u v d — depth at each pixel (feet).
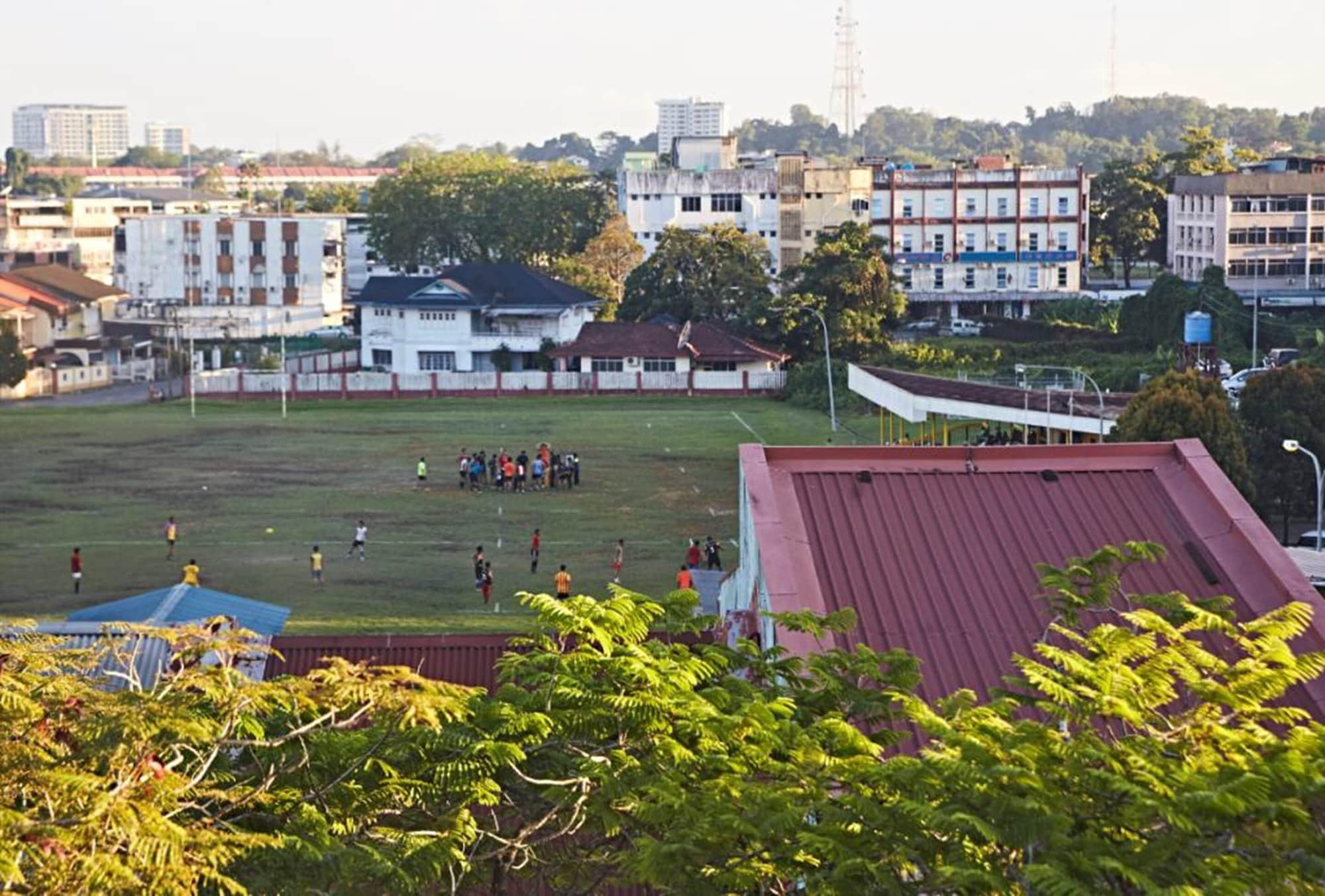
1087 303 647.97
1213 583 106.32
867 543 108.47
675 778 79.25
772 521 108.99
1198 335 343.67
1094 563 94.48
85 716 72.28
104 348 609.83
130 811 67.00
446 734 79.77
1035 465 114.73
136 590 252.42
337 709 77.71
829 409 476.95
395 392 513.04
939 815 70.08
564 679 82.89
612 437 422.00
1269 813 68.80
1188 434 253.24
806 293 537.24
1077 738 74.38
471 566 269.03
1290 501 278.26
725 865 76.23
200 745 78.13
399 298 573.74
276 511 318.86
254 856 75.31
